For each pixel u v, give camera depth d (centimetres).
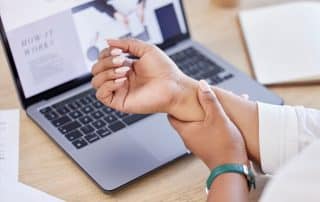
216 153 75
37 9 87
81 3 91
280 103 90
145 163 79
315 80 95
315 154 53
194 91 80
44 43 88
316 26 105
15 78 87
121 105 81
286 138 77
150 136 83
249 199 75
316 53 99
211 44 105
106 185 76
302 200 50
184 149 81
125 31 95
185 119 79
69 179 79
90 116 87
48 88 90
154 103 80
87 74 92
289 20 107
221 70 96
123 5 94
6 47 85
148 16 97
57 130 85
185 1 116
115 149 81
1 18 84
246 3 116
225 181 71
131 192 77
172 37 100
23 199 75
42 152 83
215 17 112
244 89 92
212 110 77
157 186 78
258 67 98
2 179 78
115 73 80
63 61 90
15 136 86
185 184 79
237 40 106
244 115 80
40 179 79
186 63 97
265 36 104
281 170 53
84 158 80
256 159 79
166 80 80
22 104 88
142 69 82
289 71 96
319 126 78
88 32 92
